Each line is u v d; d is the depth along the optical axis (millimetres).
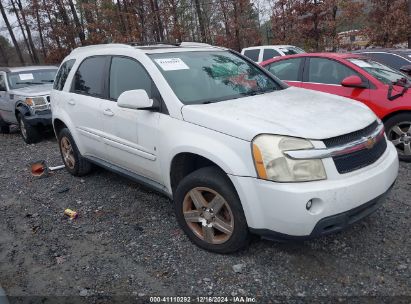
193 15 25703
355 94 5926
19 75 10047
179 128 3537
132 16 22578
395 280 3004
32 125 8734
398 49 8797
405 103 5477
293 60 6941
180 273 3279
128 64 4332
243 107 3496
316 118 3236
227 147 3146
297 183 2863
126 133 4215
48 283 3303
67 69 5594
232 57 4668
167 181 3814
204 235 3504
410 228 3723
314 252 3422
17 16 27750
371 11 20312
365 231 3709
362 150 3109
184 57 4262
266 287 3027
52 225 4367
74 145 5539
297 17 20781
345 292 2912
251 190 3016
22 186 5785
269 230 3031
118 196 5008
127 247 3754
